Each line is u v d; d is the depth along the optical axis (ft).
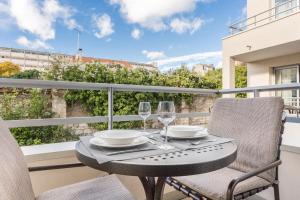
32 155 4.53
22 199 2.77
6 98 11.26
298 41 17.20
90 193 3.61
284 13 21.33
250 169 4.50
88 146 3.37
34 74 16.60
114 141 3.33
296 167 5.37
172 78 21.02
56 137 11.94
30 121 5.36
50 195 3.61
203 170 2.67
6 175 2.45
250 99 5.11
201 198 3.92
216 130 5.42
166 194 6.30
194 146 3.43
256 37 19.80
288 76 21.67
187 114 8.14
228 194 3.35
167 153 3.05
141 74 19.17
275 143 4.28
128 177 5.65
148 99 16.46
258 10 23.53
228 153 3.06
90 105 14.75
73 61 17.93
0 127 3.10
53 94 13.16
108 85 6.08
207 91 7.76
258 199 5.74
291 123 6.84
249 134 4.75
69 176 4.99
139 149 3.22
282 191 5.65
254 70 24.41
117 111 15.48
